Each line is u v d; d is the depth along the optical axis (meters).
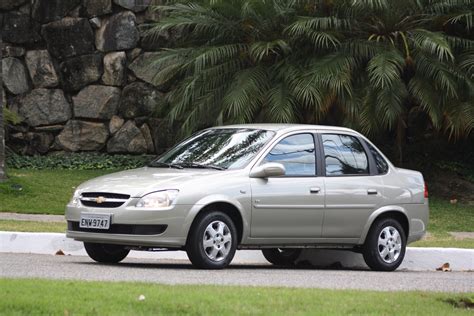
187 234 27.81
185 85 54.50
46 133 62.47
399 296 21.58
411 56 52.84
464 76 52.34
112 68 61.91
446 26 56.09
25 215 45.72
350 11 53.56
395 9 53.09
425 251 35.78
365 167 32.25
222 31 55.41
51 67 62.34
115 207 27.91
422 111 61.22
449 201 55.28
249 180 29.17
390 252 32.38
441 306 20.39
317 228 30.61
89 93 62.12
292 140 30.84
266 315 18.14
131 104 62.00
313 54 53.75
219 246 28.36
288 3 54.03
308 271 30.17
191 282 24.12
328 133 31.84
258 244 29.53
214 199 28.17
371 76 51.97
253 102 52.09
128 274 25.89
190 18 55.22
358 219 31.53
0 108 50.97
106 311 17.94
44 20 62.34
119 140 62.03
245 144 30.48
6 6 62.50
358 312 19.06
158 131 61.72
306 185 30.33
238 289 21.75
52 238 35.12
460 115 52.34
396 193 32.62
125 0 61.78
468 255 36.12
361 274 29.64
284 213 29.77
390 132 61.06
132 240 27.61
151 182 28.25
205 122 54.72
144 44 61.91
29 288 20.25
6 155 61.00
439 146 61.56
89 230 28.42
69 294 19.69
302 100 51.97
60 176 56.53
